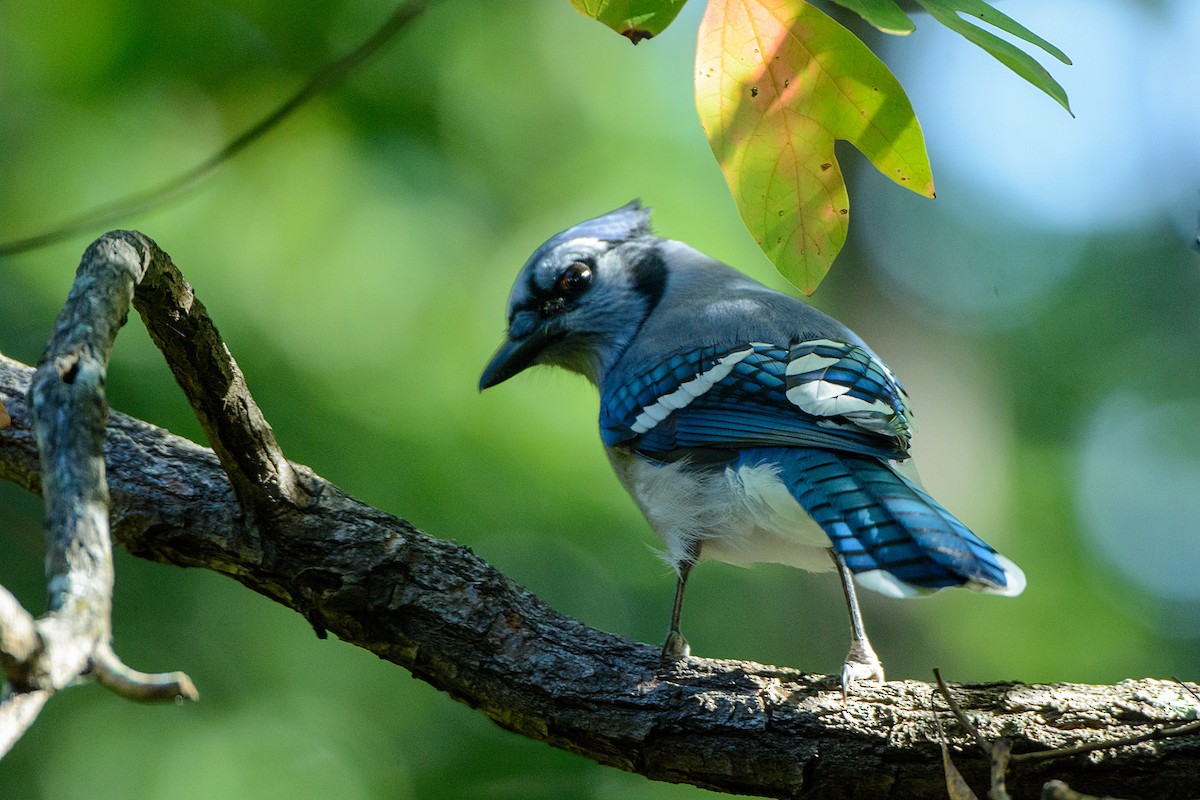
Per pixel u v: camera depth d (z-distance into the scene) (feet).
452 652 18.08
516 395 38.06
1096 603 48.14
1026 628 45.55
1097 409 58.34
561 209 42.60
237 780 37.24
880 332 48.01
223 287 37.70
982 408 49.08
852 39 14.65
